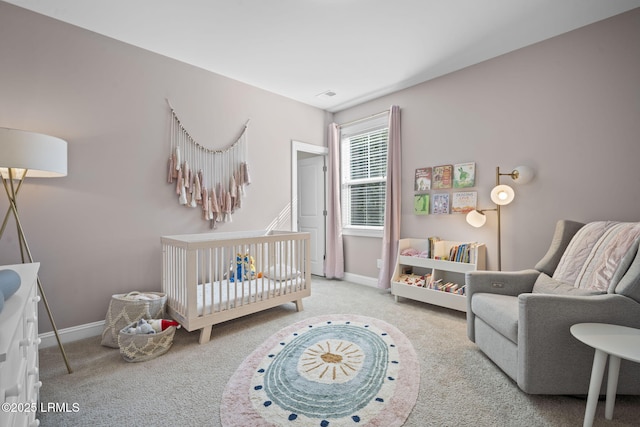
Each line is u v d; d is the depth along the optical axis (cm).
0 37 213
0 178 213
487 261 303
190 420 148
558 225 235
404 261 340
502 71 291
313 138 438
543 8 223
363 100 415
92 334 250
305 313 301
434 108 344
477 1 215
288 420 148
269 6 219
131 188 272
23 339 100
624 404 158
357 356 212
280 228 396
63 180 238
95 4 216
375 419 148
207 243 237
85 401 162
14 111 218
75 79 243
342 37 261
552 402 161
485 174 304
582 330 144
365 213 425
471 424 144
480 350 221
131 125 272
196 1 213
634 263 159
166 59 293
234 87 348
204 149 322
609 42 233
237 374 189
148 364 201
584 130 245
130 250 272
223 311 246
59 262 237
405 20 237
